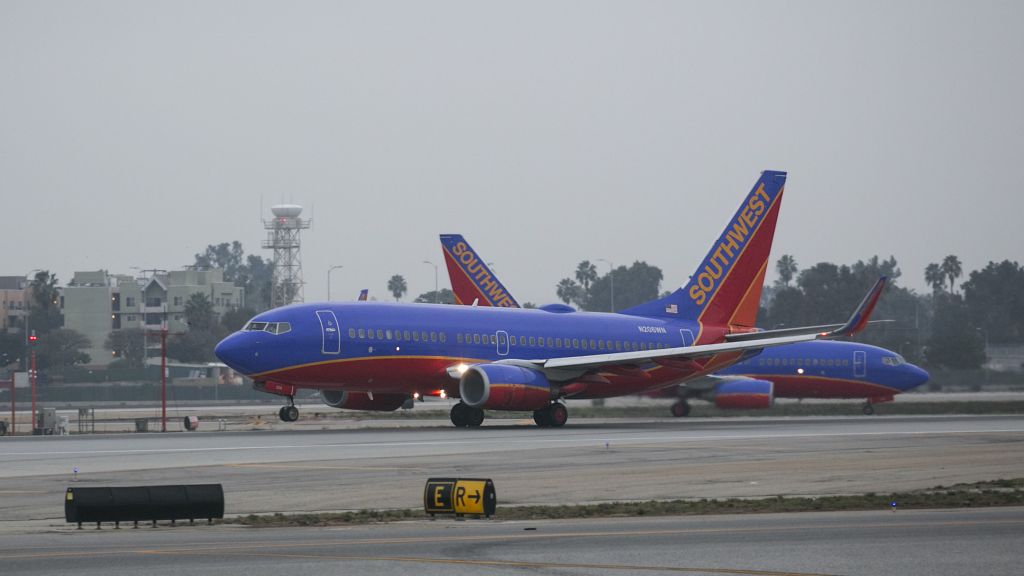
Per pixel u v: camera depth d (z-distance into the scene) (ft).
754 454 465.47
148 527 275.59
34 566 215.51
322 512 302.66
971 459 445.37
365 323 653.71
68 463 424.46
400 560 221.05
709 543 241.14
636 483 364.58
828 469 406.82
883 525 268.62
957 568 212.84
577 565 215.31
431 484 293.84
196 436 590.96
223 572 209.05
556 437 568.00
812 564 216.54
